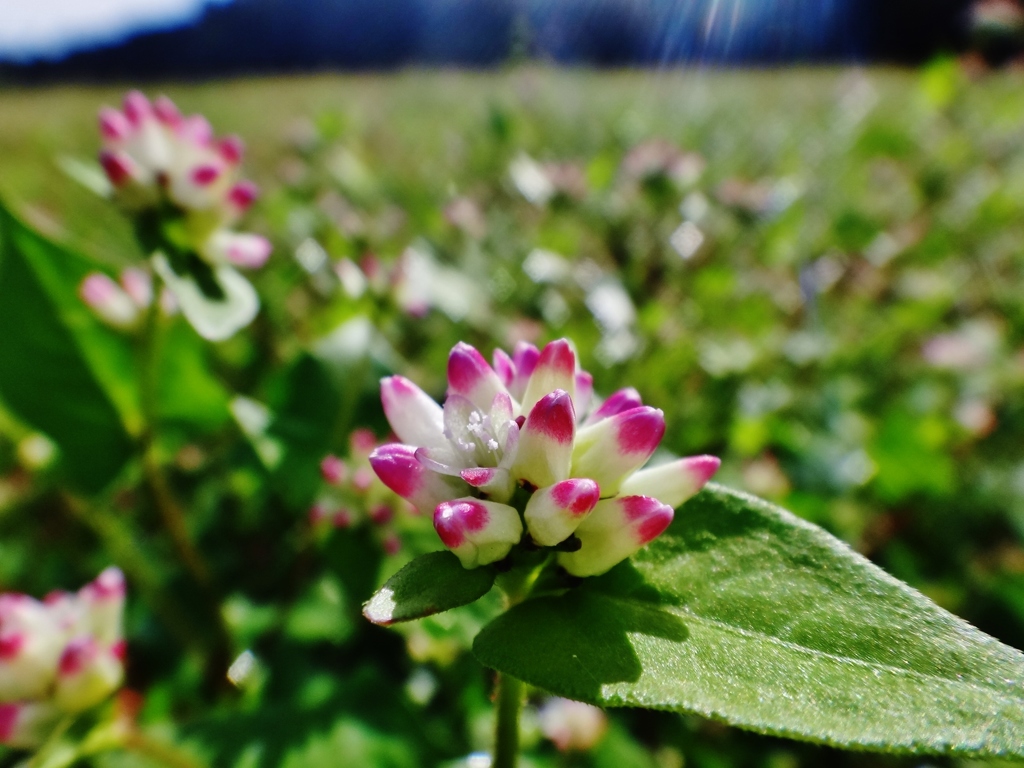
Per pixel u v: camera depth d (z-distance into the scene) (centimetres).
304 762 5
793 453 8
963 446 9
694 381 9
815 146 20
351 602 6
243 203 5
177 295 5
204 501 8
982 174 17
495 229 13
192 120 5
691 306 11
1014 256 13
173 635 7
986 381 10
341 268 8
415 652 6
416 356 10
